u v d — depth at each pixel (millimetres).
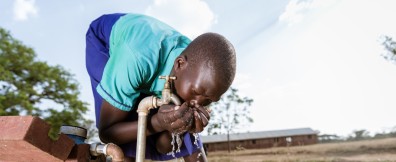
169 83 1489
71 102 14531
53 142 1084
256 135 34688
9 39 14273
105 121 1632
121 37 1773
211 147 32125
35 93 14141
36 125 1003
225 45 1578
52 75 14703
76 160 1198
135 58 1606
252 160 23125
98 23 2199
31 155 1147
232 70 1522
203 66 1481
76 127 1381
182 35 2010
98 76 1955
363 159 18719
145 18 2000
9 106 12641
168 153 2084
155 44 1723
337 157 20812
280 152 26281
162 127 1458
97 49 2059
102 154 1337
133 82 1597
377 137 30297
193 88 1498
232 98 21734
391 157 18250
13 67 13977
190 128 1369
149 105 1373
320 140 36281
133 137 1587
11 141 990
